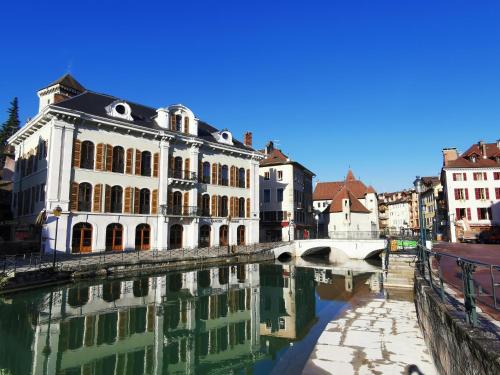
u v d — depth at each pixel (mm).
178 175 34344
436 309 7965
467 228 44062
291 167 51000
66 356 11094
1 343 11859
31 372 9891
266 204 51781
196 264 28562
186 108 36062
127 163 30750
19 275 17672
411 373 7969
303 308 17906
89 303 16750
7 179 41781
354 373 7965
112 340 12570
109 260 23938
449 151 52969
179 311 16406
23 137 32938
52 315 14828
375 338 10414
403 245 32875
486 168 45281
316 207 74188
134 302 17406
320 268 32562
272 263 35438
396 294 17562
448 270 14984
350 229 54375
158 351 11867
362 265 35500
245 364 11047
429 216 69188
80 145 28062
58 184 26359
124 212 30047
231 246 36500
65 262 22344
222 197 39156
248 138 45562
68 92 38000
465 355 5594
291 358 11484
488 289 9914
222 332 14023
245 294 20719
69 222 26703
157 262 25422
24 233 28688
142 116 34312
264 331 14281
